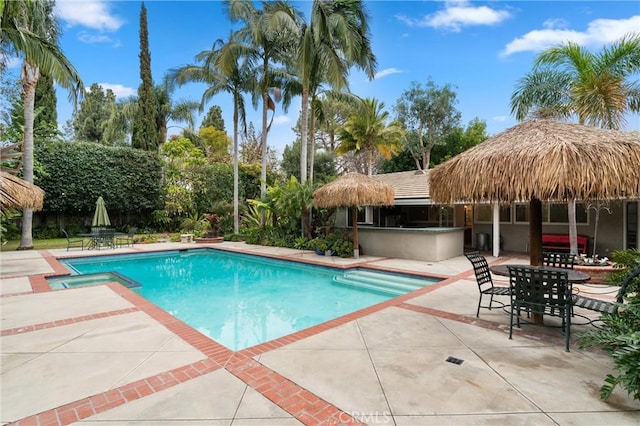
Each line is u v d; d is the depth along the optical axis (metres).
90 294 6.93
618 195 3.80
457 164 4.75
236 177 19.81
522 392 3.08
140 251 14.42
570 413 2.76
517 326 4.85
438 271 9.55
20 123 15.98
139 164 21.11
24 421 2.70
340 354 3.96
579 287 7.48
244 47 17.66
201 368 3.63
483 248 14.13
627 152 3.69
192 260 13.88
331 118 29.64
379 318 5.31
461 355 3.91
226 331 6.00
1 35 9.24
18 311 5.73
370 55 16.33
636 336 2.85
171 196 21.75
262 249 15.01
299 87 18.44
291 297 8.21
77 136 33.09
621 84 9.09
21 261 11.30
